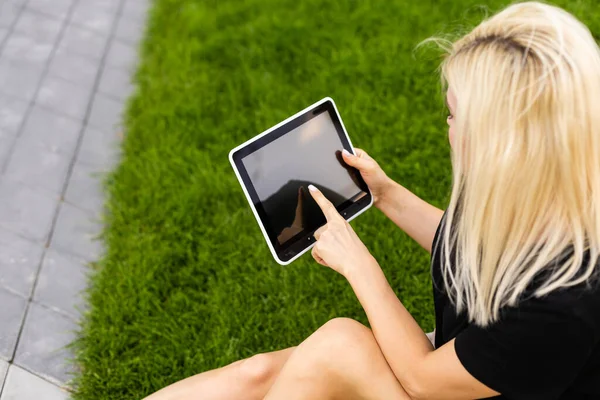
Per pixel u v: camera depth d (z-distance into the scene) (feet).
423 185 9.37
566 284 4.02
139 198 9.20
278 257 5.87
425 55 10.93
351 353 4.86
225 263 8.53
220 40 11.80
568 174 3.98
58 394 7.08
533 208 4.13
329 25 11.97
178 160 9.66
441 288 5.08
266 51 11.48
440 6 12.09
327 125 6.15
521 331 4.12
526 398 4.25
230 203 9.23
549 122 3.98
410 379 4.68
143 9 12.72
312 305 8.04
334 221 5.28
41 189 9.15
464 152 4.38
